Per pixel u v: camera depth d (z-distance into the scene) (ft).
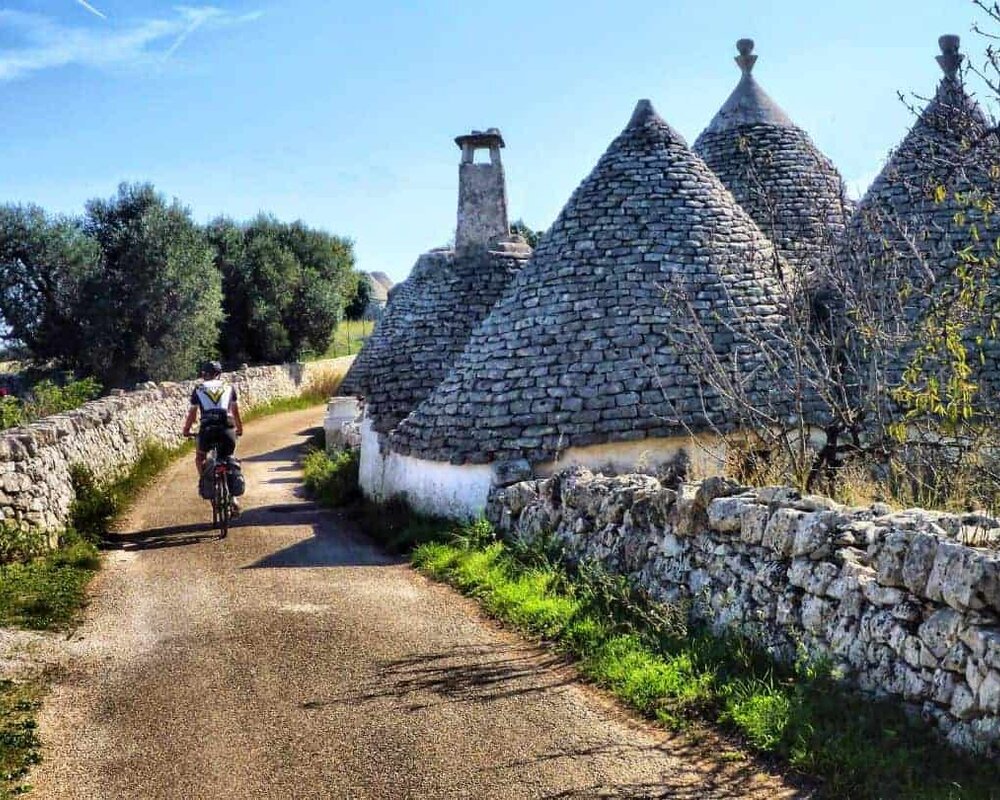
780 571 17.28
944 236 32.65
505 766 14.25
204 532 33.94
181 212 99.60
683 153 37.35
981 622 13.39
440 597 23.90
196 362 102.73
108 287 93.40
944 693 13.66
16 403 50.42
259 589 24.91
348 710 16.44
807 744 13.93
